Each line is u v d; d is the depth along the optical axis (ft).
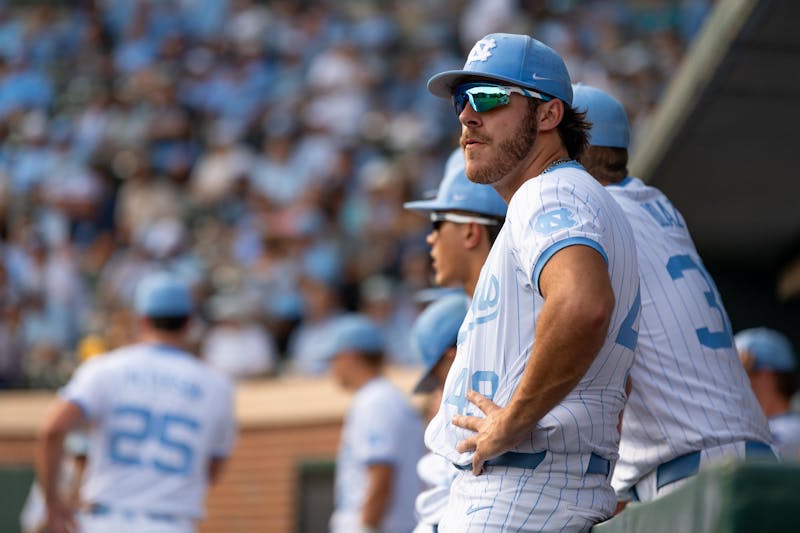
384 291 117.70
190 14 215.31
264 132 173.99
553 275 26.91
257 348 114.42
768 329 79.77
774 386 63.16
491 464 28.68
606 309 26.37
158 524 63.31
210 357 114.42
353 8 208.23
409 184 147.54
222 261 145.89
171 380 65.16
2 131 192.85
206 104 188.65
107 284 144.56
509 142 30.30
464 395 29.68
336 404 99.66
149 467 63.67
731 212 70.85
